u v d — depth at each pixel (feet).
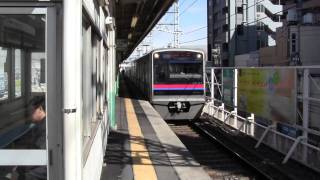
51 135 13.67
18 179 13.82
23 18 13.58
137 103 77.15
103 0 28.09
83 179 15.56
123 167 30.27
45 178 13.83
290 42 181.27
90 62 20.75
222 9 278.87
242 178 33.55
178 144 38.81
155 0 73.10
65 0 12.76
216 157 42.24
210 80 74.43
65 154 13.03
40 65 13.74
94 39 24.43
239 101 51.88
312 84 36.29
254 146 43.86
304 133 35.60
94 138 21.81
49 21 13.48
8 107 13.99
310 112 37.29
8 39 13.80
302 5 193.67
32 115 13.85
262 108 44.14
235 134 51.31
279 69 39.93
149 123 52.42
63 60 12.87
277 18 267.18
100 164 26.96
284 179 31.68
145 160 32.27
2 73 13.96
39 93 13.78
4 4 13.33
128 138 41.83
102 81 30.76
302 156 35.24
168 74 68.49
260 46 265.75
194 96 68.59
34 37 13.66
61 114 13.57
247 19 263.90
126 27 116.78
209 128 60.44
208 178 27.37
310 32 175.63
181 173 28.55
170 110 68.85
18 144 13.84
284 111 39.11
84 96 18.11
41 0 13.35
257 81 45.50
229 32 267.18
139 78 99.30
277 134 40.42
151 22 105.60
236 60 251.19
